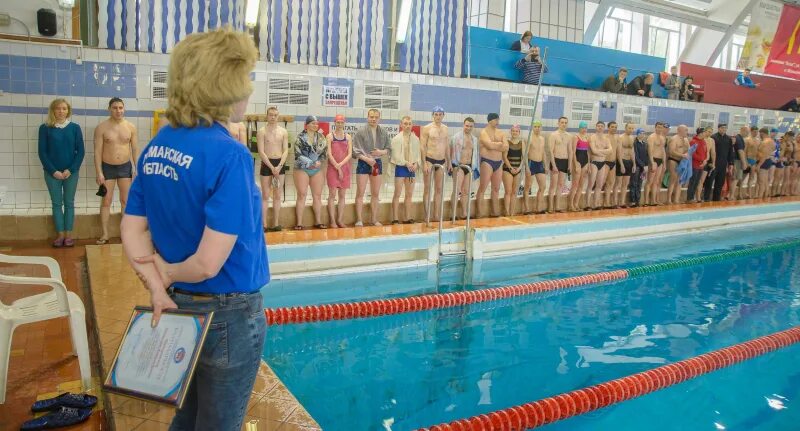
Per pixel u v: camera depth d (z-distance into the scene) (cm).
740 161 1262
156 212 153
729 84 1393
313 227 801
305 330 512
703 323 549
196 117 148
